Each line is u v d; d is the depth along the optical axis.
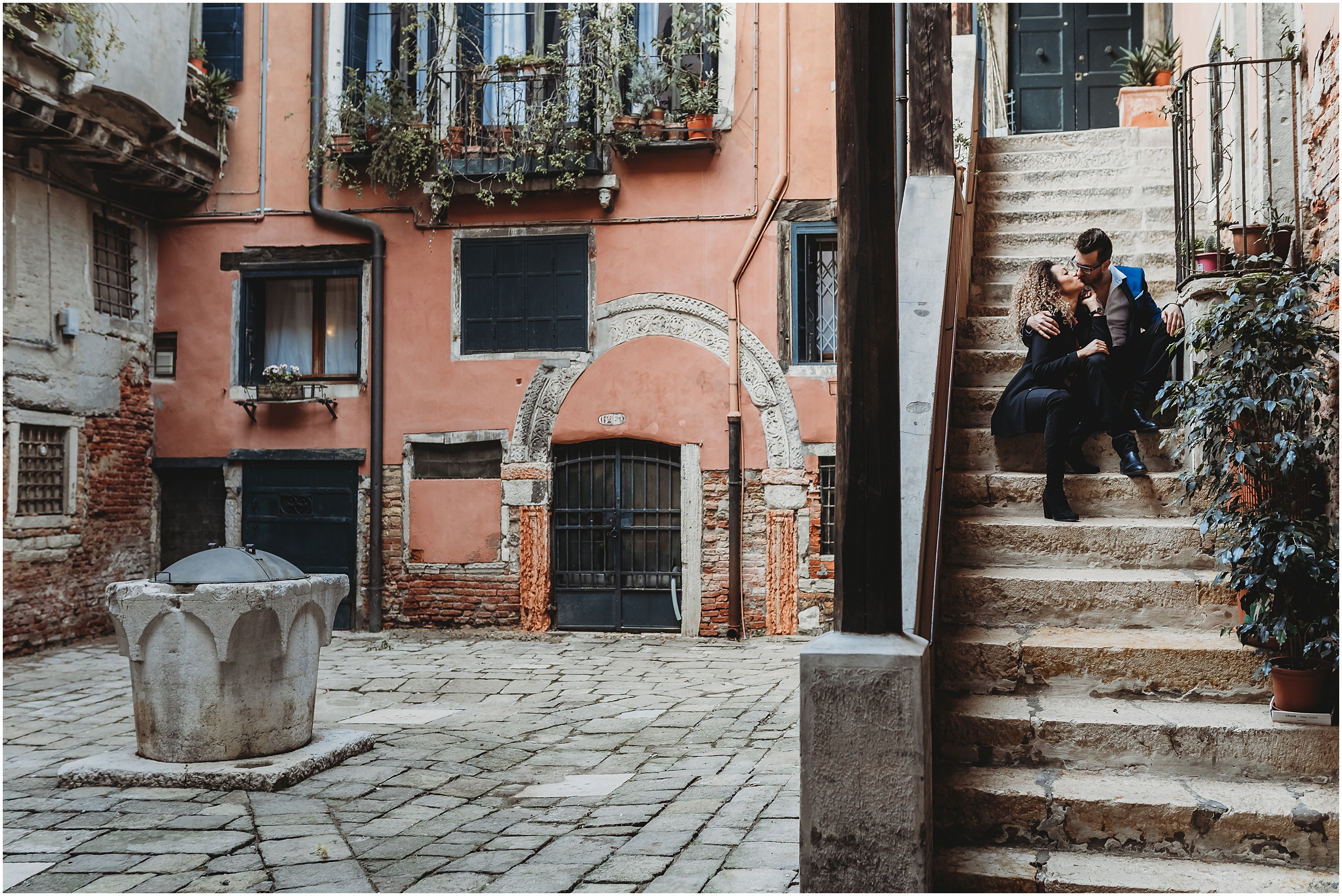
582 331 11.73
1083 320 5.50
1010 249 7.18
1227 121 6.62
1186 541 4.61
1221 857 3.37
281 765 5.48
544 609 11.61
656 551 11.53
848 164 3.18
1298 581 3.71
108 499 11.69
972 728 3.84
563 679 8.74
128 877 4.07
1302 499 3.95
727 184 11.50
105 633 11.56
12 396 10.23
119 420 11.88
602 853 4.16
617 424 11.56
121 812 4.97
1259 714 3.80
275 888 3.91
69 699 8.09
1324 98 4.75
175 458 12.38
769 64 11.45
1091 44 13.14
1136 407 5.43
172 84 11.12
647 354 11.58
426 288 12.01
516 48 11.96
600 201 11.59
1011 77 13.26
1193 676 3.99
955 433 5.45
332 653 10.22
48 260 10.77
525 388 11.74
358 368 12.16
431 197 11.87
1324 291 4.56
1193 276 4.94
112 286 11.87
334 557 12.06
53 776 5.69
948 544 4.82
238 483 12.26
